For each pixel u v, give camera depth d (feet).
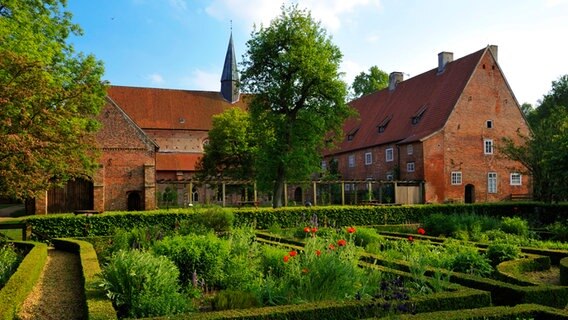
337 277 29.01
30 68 54.39
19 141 48.01
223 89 207.72
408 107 156.56
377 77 221.25
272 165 112.88
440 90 147.02
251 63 114.52
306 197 191.11
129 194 115.65
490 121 140.77
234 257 36.94
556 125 104.83
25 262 39.04
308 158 112.06
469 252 40.04
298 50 107.86
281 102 113.29
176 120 191.21
